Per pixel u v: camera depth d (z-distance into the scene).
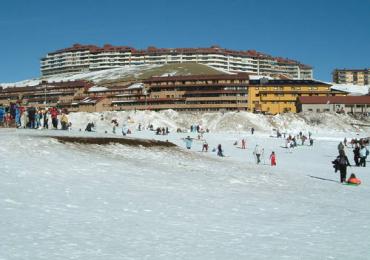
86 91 180.38
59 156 28.27
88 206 15.45
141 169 27.64
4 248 9.90
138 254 10.19
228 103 158.38
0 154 25.89
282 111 158.50
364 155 45.06
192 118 139.25
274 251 11.10
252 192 22.72
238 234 12.91
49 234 11.42
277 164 46.94
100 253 10.08
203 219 14.83
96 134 42.16
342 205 19.98
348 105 148.00
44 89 189.25
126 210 15.34
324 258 10.63
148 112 136.25
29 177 20.31
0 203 14.47
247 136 87.06
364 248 11.79
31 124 48.06
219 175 28.80
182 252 10.57
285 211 17.52
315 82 165.88
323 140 85.88
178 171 28.81
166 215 15.05
